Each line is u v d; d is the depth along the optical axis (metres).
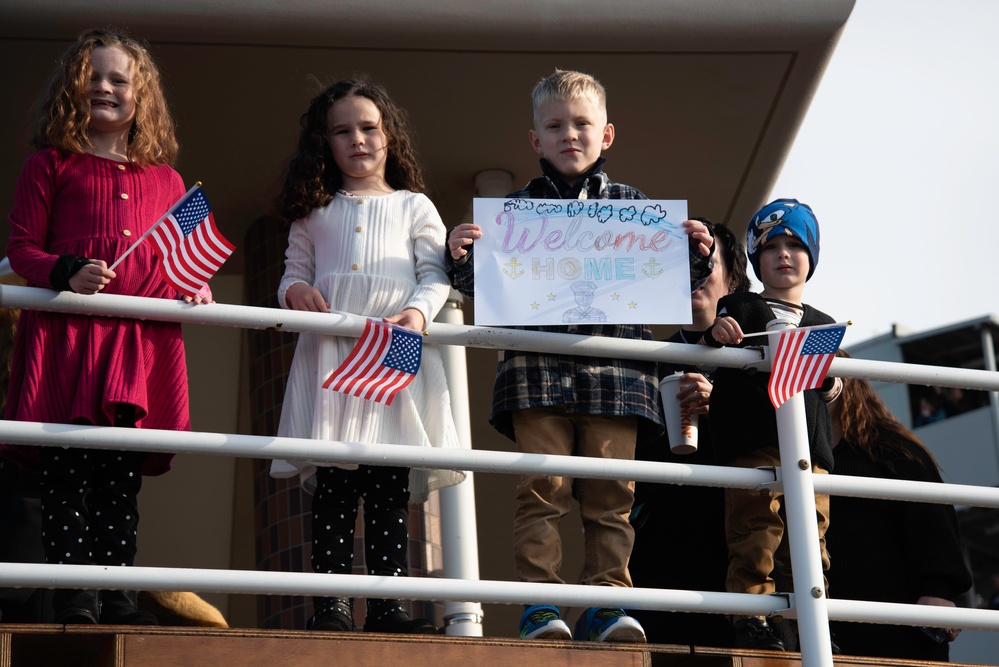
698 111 7.27
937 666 3.99
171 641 3.43
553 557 4.07
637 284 4.08
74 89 4.14
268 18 6.43
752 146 7.57
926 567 4.73
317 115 4.53
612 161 7.69
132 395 3.81
